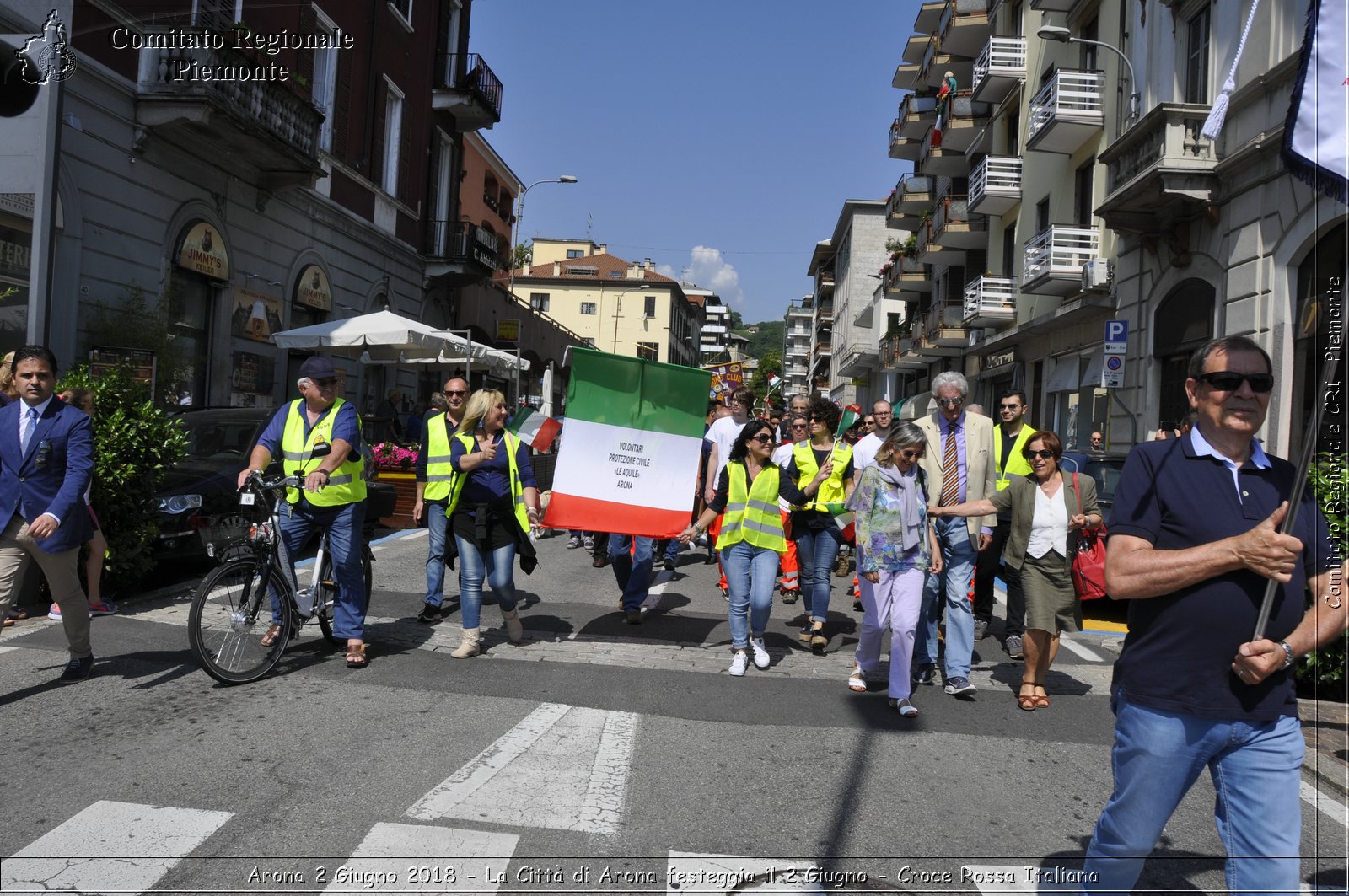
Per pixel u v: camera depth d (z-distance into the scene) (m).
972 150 30.09
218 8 15.52
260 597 5.78
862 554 5.96
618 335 89.50
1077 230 19.25
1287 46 12.23
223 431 10.21
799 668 6.92
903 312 48.78
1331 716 5.98
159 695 5.38
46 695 5.30
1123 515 2.77
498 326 32.25
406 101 24.14
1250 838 2.60
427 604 7.80
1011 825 4.09
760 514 6.64
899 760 4.88
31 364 5.24
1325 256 11.41
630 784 4.34
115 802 3.88
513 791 4.19
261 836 3.62
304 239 19.27
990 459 6.78
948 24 30.91
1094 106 19.11
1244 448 2.74
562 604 9.05
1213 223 13.98
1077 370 20.38
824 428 8.62
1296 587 2.57
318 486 5.71
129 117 13.62
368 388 22.97
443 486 7.67
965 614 6.34
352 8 20.81
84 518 5.53
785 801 4.25
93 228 12.95
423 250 26.02
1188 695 2.62
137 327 13.21
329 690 5.63
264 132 15.22
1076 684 6.76
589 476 7.43
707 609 9.13
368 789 4.13
